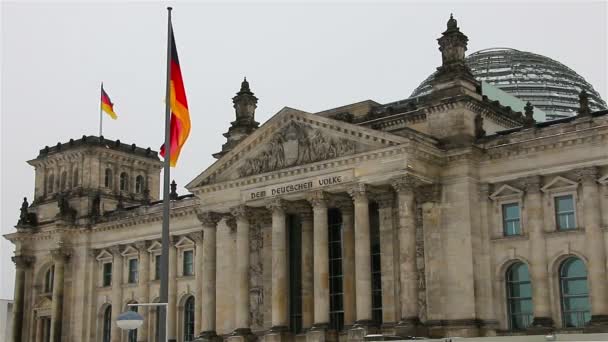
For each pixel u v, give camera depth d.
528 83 148.12
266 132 112.06
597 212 93.94
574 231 95.62
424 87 145.50
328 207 112.25
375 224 110.50
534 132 99.75
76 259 154.50
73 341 151.00
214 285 117.50
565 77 152.00
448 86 106.38
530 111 102.38
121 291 148.50
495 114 111.12
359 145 103.50
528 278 100.00
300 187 107.81
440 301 100.56
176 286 140.25
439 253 101.81
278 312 107.62
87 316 151.38
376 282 108.75
